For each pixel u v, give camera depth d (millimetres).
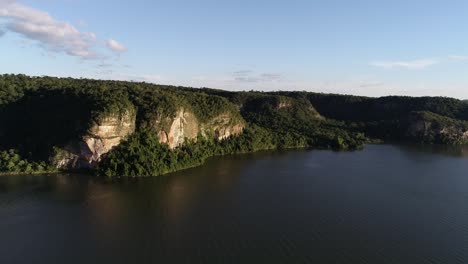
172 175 128250
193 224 83812
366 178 129125
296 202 99875
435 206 98625
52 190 106688
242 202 99188
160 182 118000
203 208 94062
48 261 67688
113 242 74938
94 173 123375
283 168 144875
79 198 100375
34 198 99625
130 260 68000
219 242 75062
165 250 71625
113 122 127375
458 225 85125
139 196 103000
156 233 79000
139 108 140500
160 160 132625
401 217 89750
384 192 111250
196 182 118812
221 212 91312
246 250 71812
